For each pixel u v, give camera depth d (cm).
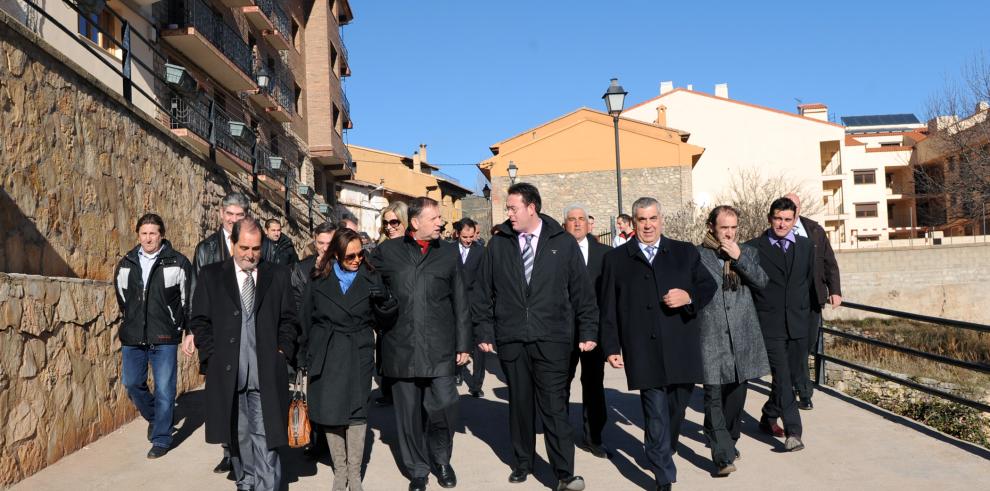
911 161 4550
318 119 2973
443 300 505
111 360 666
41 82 635
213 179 1134
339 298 475
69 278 603
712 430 509
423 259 505
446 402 501
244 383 459
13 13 1103
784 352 579
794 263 586
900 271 2344
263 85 2195
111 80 1416
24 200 595
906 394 1086
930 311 2333
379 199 4300
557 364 488
